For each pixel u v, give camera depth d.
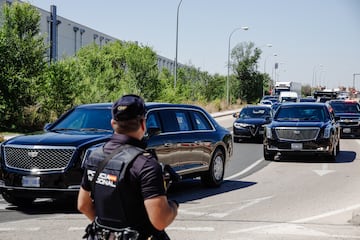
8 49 25.56
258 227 8.23
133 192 3.12
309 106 18.69
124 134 3.30
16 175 9.05
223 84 81.88
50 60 28.42
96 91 31.16
